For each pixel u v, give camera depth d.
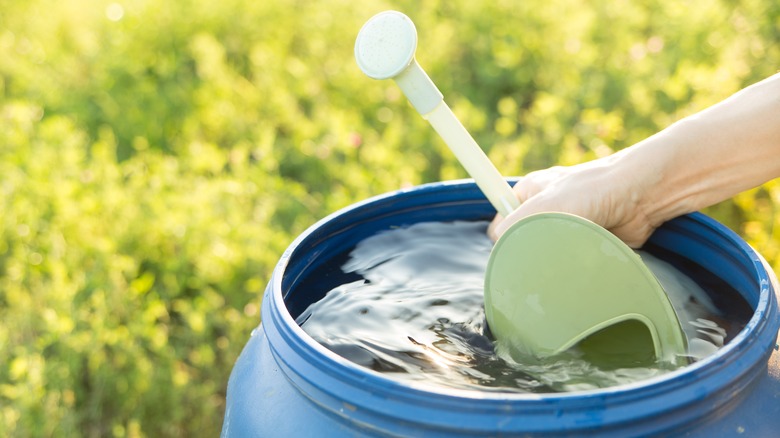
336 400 1.00
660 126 3.19
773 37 3.74
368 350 1.22
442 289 1.40
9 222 2.86
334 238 1.48
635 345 1.15
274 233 2.79
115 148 3.55
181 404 2.28
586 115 3.28
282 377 1.18
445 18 4.33
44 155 3.14
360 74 3.70
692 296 1.33
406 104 3.58
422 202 1.57
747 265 1.28
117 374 2.30
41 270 2.69
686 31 3.78
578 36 3.87
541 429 0.91
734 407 1.04
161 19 4.27
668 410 0.93
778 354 1.15
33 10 4.58
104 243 2.61
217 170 3.12
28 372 2.21
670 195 1.38
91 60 4.07
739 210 2.65
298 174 3.34
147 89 3.74
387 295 1.38
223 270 2.58
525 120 3.64
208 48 3.79
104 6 4.52
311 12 4.32
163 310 2.44
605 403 0.91
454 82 3.82
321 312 1.33
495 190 1.37
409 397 0.94
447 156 3.21
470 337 1.26
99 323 2.32
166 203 2.91
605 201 1.35
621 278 1.14
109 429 2.26
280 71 3.83
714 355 0.97
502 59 3.79
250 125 3.54
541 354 1.16
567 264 1.16
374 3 4.25
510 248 1.20
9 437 2.10
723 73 3.19
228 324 2.46
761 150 1.33
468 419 0.92
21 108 3.46
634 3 4.20
